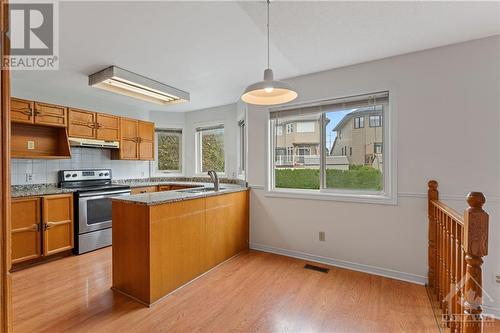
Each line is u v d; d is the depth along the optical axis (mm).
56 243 3076
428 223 2385
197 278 2559
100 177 4172
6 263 647
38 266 2859
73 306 2049
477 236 1179
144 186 4227
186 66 2766
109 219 3617
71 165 3881
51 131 3588
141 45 2281
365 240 2701
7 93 650
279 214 3248
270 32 2068
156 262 2133
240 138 4402
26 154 3342
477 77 2186
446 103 2299
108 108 4305
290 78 3129
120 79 2836
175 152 5289
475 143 2193
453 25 1959
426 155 2385
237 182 4164
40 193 2953
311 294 2244
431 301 2119
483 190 2162
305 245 3062
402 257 2510
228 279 2539
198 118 5043
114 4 1688
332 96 2867
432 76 2355
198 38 2162
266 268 2803
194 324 1829
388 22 1921
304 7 1733
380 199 2605
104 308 2023
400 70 2496
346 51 2418
